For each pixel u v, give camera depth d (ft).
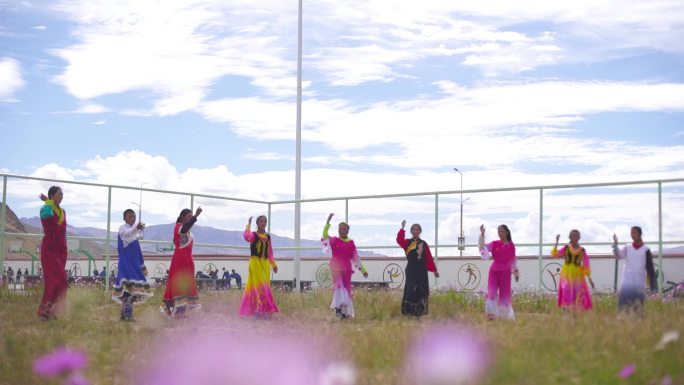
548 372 30.07
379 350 35.04
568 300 55.42
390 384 29.50
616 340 33.78
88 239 73.46
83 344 39.93
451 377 29.37
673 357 30.25
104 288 73.31
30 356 34.86
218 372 31.45
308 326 46.83
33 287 65.77
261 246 55.47
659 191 64.49
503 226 53.42
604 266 69.31
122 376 31.94
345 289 56.03
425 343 35.12
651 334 34.68
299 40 110.22
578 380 29.17
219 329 46.60
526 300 63.31
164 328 47.39
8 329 45.03
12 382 30.73
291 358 33.30
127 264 51.44
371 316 56.75
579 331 36.32
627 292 50.80
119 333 44.42
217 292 73.61
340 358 33.32
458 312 56.95
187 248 53.57
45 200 51.03
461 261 73.26
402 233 57.67
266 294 55.16
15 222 70.28
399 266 81.82
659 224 64.44
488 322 46.70
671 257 64.08
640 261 50.80
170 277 53.26
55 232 50.90
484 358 31.09
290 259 102.94
